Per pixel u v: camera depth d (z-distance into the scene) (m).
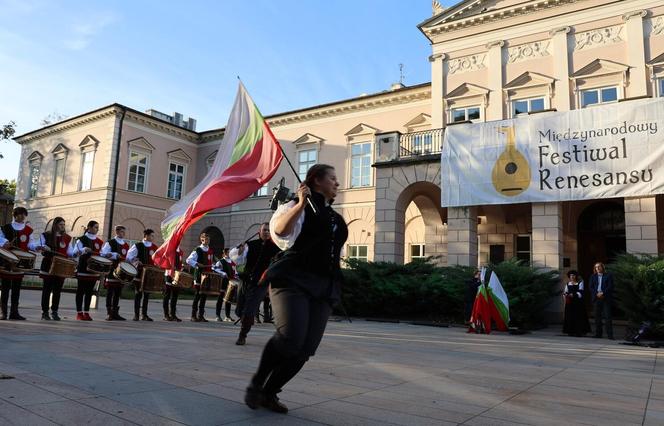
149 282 10.95
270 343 3.18
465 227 16.88
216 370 4.80
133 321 10.57
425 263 16.80
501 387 4.76
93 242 10.14
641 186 14.27
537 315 14.76
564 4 19.94
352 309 16.62
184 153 34.22
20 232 9.09
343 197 27.27
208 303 23.61
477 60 21.72
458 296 14.80
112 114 30.66
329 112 28.50
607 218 19.12
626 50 18.59
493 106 20.94
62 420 2.86
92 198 30.67
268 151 9.00
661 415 3.80
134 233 31.20
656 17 18.28
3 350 5.16
